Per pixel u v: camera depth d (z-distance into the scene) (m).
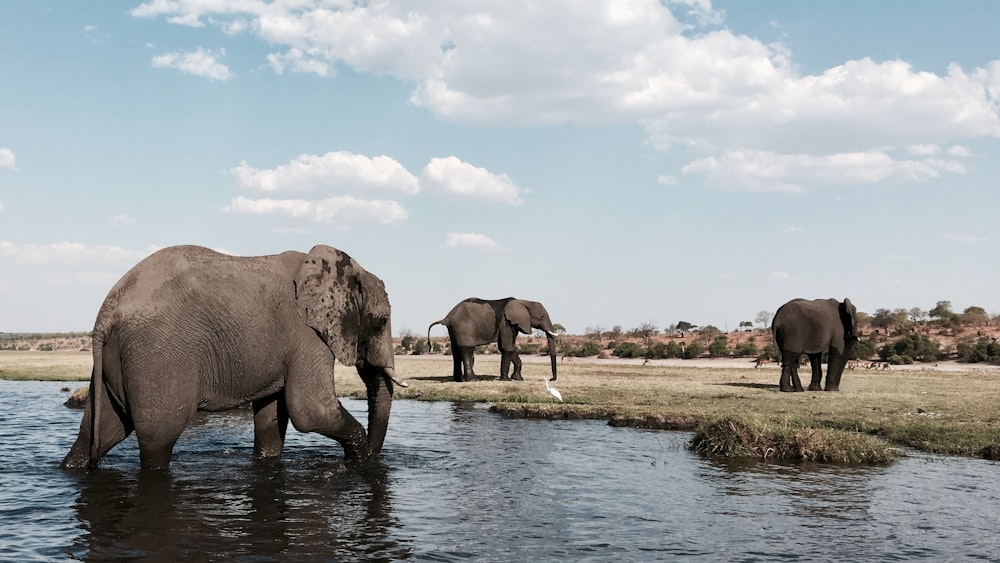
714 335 96.56
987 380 34.94
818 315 28.31
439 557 7.75
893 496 10.90
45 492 10.21
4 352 96.31
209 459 13.08
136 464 12.26
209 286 11.32
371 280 13.27
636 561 7.72
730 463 13.51
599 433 17.27
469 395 25.34
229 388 11.62
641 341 93.38
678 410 20.03
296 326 11.92
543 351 77.94
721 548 8.23
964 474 12.64
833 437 14.37
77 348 134.00
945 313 92.69
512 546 8.19
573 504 10.21
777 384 32.44
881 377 37.31
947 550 8.24
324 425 12.09
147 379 10.93
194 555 7.64
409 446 15.02
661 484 11.59
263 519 9.10
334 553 7.81
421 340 97.31
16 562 7.29
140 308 10.95
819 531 8.97
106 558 7.47
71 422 18.19
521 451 14.56
